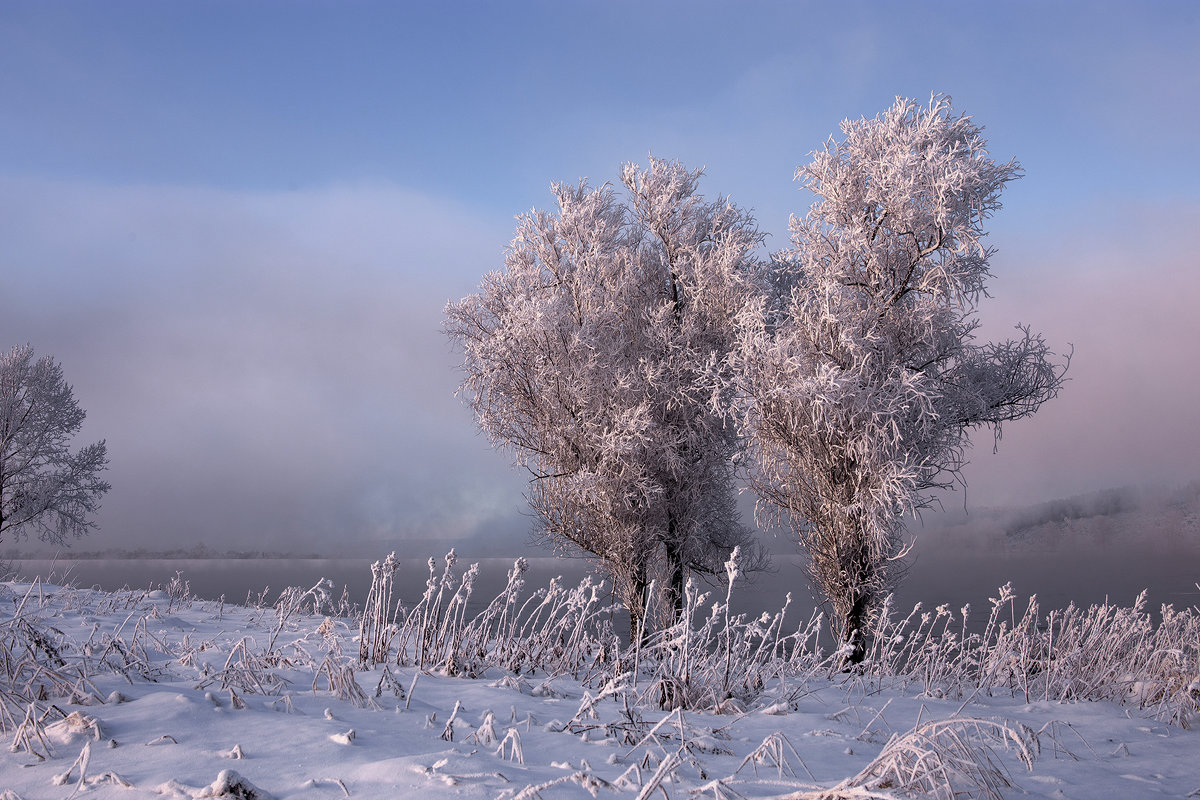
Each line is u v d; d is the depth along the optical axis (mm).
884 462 11359
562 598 6285
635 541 13930
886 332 11938
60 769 2672
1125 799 3250
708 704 4977
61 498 22172
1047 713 5656
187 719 3312
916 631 7590
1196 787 3527
